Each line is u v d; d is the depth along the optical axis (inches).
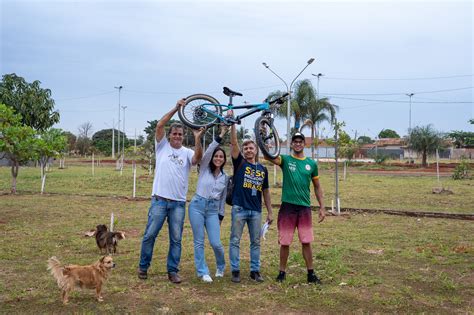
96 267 227.0
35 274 275.0
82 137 3201.3
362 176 1478.8
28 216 530.0
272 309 219.8
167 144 271.9
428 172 1752.0
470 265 303.7
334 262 304.2
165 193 261.1
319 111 1642.5
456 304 228.1
